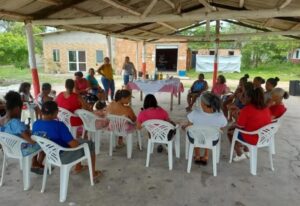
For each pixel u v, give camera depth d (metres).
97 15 5.63
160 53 17.69
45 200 2.48
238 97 4.56
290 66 21.56
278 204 2.45
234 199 2.52
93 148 2.80
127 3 5.09
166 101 7.74
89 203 2.44
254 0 5.23
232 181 2.87
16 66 15.85
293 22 6.52
